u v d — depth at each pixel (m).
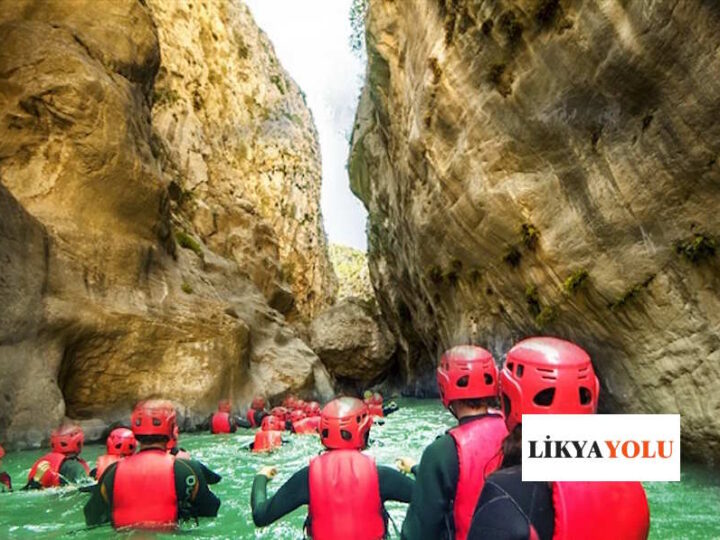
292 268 40.91
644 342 7.57
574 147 8.59
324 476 3.15
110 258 12.51
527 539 1.46
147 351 12.57
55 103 12.20
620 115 7.52
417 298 20.86
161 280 14.05
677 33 6.20
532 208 9.77
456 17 11.38
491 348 12.89
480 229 11.63
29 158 11.97
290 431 12.08
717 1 5.68
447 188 12.60
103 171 12.61
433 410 18.12
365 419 3.33
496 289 12.11
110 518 3.85
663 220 6.99
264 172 40.22
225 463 8.15
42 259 10.84
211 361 13.84
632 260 7.59
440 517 2.49
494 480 1.58
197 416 12.97
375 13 16.73
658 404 7.38
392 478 3.23
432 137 13.00
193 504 4.00
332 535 3.07
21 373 9.52
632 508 1.55
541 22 8.72
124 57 14.57
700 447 6.57
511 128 10.06
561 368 1.61
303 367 18.72
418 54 13.90
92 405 11.57
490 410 2.71
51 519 4.62
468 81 11.18
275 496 3.32
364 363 28.73
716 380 6.32
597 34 7.48
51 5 13.55
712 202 6.29
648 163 7.06
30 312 10.07
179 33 32.06
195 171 27.11
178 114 28.92
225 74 37.84
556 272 9.35
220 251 25.59
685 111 6.33
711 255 6.33
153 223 14.02
